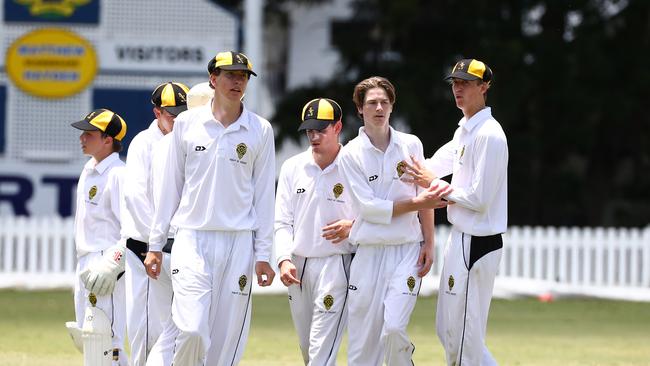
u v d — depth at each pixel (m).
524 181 119.50
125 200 36.00
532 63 113.44
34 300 69.75
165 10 90.44
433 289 75.25
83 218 38.28
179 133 32.06
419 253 34.62
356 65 119.62
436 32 117.38
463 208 33.62
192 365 31.55
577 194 120.62
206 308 31.39
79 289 38.28
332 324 35.66
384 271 34.25
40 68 90.06
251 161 32.06
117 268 35.50
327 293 35.53
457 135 34.19
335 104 35.97
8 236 79.56
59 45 90.12
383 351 34.78
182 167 32.31
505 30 116.06
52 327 55.53
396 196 34.44
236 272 31.97
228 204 31.84
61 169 90.00
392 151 34.38
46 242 79.38
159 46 90.44
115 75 90.25
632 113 116.25
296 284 36.28
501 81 109.00
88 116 38.25
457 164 33.94
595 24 114.44
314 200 35.62
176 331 33.00
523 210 120.38
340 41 119.62
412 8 112.44
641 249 80.06
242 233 32.09
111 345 35.28
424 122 110.62
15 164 89.88
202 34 90.56
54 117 90.12
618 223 125.75
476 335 33.72
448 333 34.06
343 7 133.00
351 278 34.66
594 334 56.38
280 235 36.16
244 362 44.00
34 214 89.81
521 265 80.50
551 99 114.56
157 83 90.38
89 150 38.19
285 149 125.94
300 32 134.38
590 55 112.06
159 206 32.38
